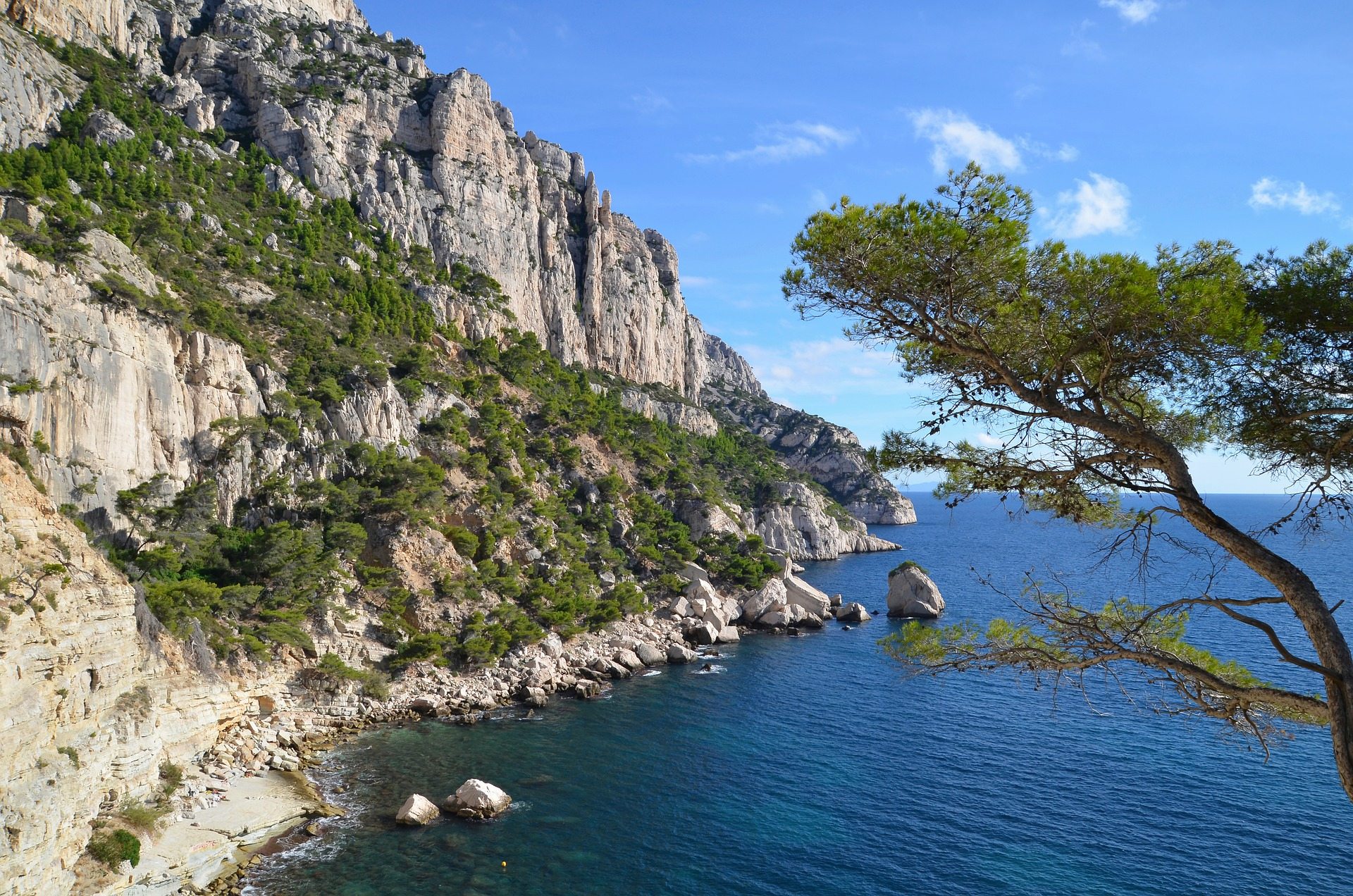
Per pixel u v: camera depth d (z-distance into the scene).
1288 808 48.44
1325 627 11.49
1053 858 42.78
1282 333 14.42
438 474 99.19
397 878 39.28
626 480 134.88
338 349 110.94
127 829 35.50
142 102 136.75
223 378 87.62
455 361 137.62
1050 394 15.21
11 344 64.62
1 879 26.62
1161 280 14.53
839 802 49.94
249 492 85.06
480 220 180.75
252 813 44.25
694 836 45.09
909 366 18.06
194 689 49.84
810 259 16.41
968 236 14.73
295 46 178.62
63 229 85.00
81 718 34.34
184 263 107.12
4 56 109.38
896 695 74.19
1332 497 13.78
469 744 58.78
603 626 93.44
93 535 66.25
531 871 40.69
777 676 81.62
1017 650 15.70
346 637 72.12
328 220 148.12
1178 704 68.88
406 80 188.38
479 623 79.81
